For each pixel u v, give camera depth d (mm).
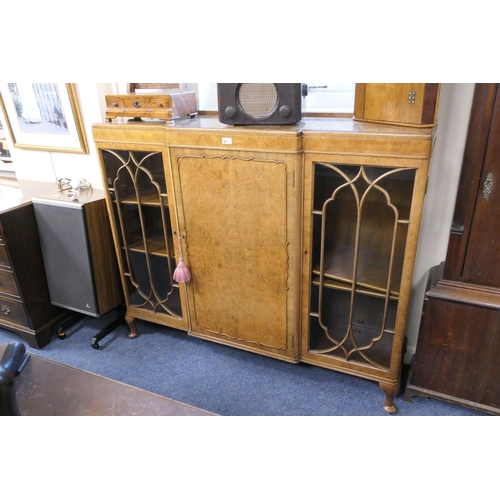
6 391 877
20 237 2162
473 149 1393
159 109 1776
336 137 1453
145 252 2131
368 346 1808
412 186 1463
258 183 1617
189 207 1805
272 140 1522
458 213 1504
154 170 1899
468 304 1558
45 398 1282
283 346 1917
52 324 2406
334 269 1742
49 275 2316
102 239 2230
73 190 2309
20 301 2246
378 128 1495
